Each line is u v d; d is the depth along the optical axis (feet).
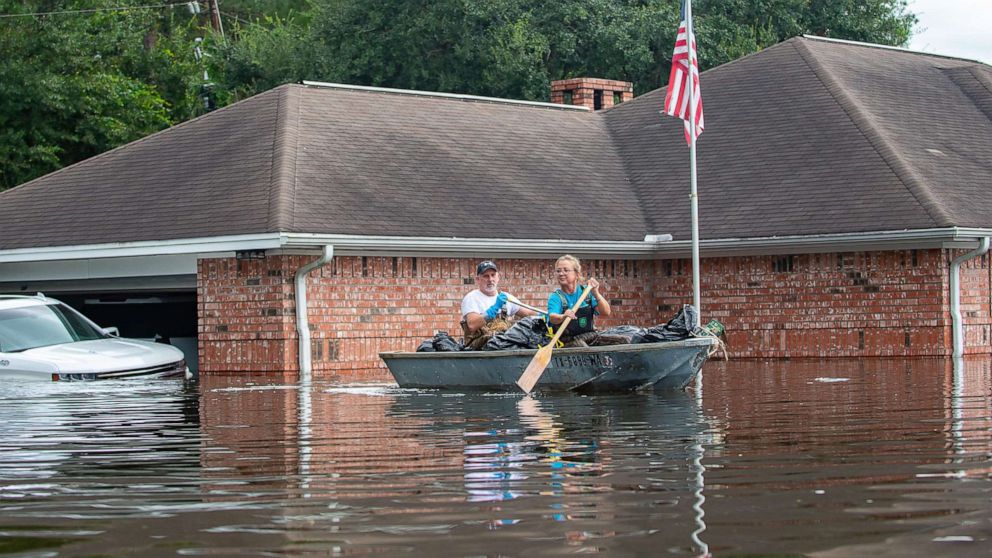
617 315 82.69
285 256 70.33
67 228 77.05
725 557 17.07
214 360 72.84
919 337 75.92
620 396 45.44
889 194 76.95
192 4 162.09
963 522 19.03
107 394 49.93
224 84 155.74
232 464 27.25
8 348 61.31
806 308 79.20
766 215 79.10
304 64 148.25
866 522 19.17
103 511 21.49
